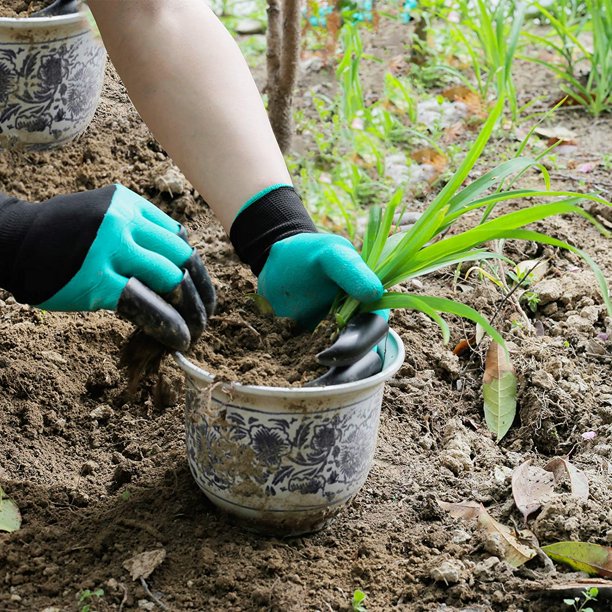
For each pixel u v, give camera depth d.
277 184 1.25
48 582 1.18
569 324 1.55
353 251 1.20
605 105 2.09
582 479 1.30
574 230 1.74
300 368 1.19
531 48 2.37
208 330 1.24
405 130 1.91
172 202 1.69
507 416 1.41
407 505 1.29
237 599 1.17
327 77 2.24
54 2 1.73
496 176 1.28
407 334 1.51
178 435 1.34
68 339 1.45
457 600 1.18
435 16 2.40
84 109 1.75
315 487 1.19
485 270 1.64
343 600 1.17
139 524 1.23
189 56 1.26
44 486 1.28
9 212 1.19
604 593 1.17
